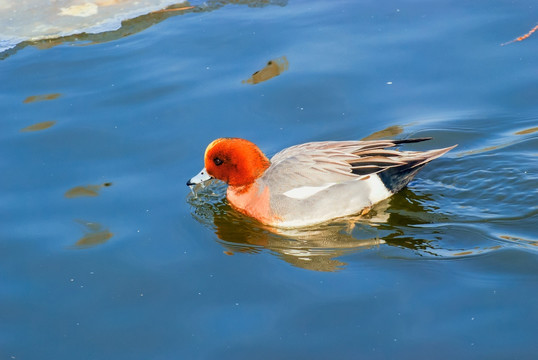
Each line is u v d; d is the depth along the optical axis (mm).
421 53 16516
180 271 11078
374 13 18188
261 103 15359
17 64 17047
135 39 17828
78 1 19703
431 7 18250
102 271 11109
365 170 12539
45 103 15523
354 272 10875
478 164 13516
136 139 14383
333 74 16047
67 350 9594
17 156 13938
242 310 10125
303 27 17828
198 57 16906
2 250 11578
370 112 14992
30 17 19109
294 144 14203
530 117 14516
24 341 9773
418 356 9055
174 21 18562
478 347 9141
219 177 12930
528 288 10195
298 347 9352
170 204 12758
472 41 16766
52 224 12211
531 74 15586
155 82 16094
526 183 12836
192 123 14812
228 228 12422
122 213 12508
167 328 9883
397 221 12273
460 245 11453
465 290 10250
